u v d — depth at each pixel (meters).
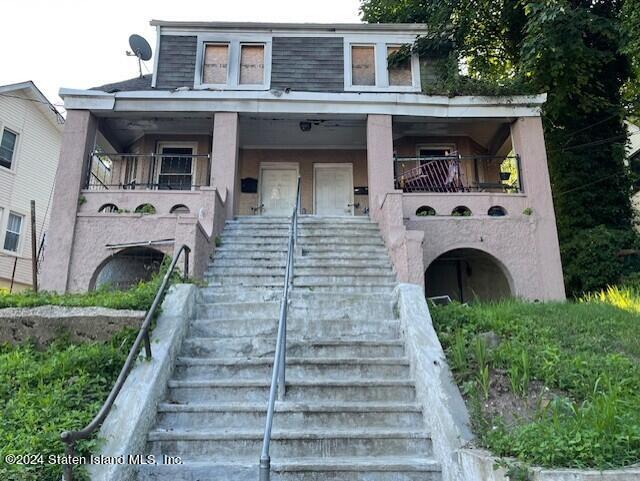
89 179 9.59
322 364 4.79
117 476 3.19
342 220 9.55
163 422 4.08
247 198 12.23
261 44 11.88
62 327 4.96
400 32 12.09
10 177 15.90
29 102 16.75
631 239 10.72
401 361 4.83
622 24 10.53
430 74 11.99
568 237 11.57
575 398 4.02
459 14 12.73
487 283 10.99
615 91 12.67
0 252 15.34
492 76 13.95
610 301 8.09
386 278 7.27
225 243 8.38
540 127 10.12
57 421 3.47
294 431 3.91
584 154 12.10
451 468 3.40
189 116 10.37
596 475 2.52
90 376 4.21
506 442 3.09
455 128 11.77
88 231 9.00
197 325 5.46
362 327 5.53
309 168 12.50
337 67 11.80
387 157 9.95
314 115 10.35
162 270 6.36
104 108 9.81
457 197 9.55
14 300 5.34
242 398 4.40
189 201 9.28
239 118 10.43
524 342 5.02
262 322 5.53
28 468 2.96
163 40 11.74
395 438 3.90
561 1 10.82
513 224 9.44
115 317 4.99
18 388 3.97
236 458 3.77
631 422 3.06
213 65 11.70
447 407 3.85
